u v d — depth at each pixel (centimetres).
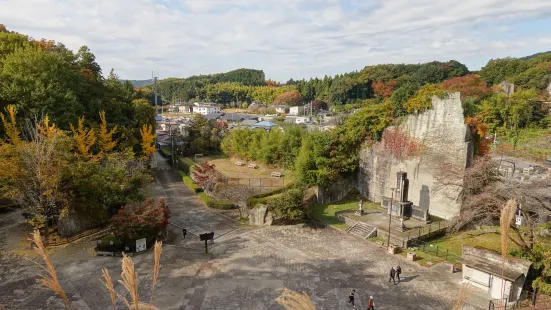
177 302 2423
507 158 4897
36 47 4900
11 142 3603
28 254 3070
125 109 5988
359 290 2602
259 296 2512
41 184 3098
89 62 5625
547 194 2906
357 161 4791
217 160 7300
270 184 5081
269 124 9619
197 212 4319
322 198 4488
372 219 3919
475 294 2520
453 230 3581
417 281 2731
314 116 13438
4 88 3894
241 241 3475
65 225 3403
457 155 3766
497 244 3173
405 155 4228
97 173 3497
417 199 4162
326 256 3161
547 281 2414
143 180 4012
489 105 7656
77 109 4444
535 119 7269
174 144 8219
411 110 4162
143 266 2934
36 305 2359
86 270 2838
